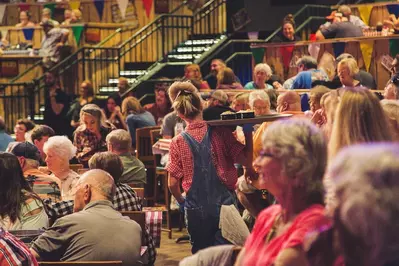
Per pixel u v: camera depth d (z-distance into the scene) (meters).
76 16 19.72
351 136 3.58
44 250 5.02
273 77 12.36
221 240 6.32
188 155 6.34
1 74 18.94
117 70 19.14
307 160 2.79
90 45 19.34
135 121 12.03
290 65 13.34
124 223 5.11
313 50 12.98
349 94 3.63
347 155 2.35
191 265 3.31
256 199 6.08
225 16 19.33
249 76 16.09
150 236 5.97
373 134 3.58
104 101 17.91
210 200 6.30
